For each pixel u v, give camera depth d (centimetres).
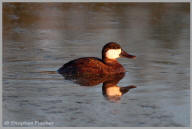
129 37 2003
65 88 1166
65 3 2911
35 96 1076
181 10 2697
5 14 2469
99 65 1389
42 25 2269
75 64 1371
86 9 2753
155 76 1325
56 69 1409
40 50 1712
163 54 1667
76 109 974
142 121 898
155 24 2319
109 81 1272
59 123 885
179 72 1376
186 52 1703
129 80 1283
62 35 2045
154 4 2894
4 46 1777
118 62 1454
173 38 1988
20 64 1466
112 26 2261
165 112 953
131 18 2480
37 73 1343
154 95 1098
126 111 960
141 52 1706
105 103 1023
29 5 2764
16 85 1184
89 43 1872
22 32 2092
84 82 1249
